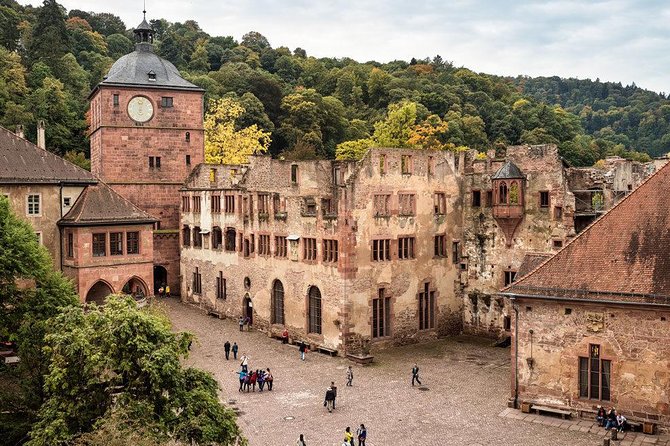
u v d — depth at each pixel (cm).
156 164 8894
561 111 17150
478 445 3806
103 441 2445
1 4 15588
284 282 6481
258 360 5750
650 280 3903
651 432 3878
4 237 3969
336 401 4641
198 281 8138
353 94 16125
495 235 6600
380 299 6078
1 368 3819
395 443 3869
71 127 11738
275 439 3934
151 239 6688
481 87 18525
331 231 5888
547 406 4303
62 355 2841
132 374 2845
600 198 6175
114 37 17162
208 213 7844
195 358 5788
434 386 4988
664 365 3862
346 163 6781
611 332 4034
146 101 8794
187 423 2791
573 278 4172
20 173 6112
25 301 3912
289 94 15000
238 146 11044
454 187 6769
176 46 16612
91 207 6397
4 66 11394
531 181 6300
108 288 6588
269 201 6656
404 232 6262
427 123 11750
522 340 4394
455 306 6819
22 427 3262
